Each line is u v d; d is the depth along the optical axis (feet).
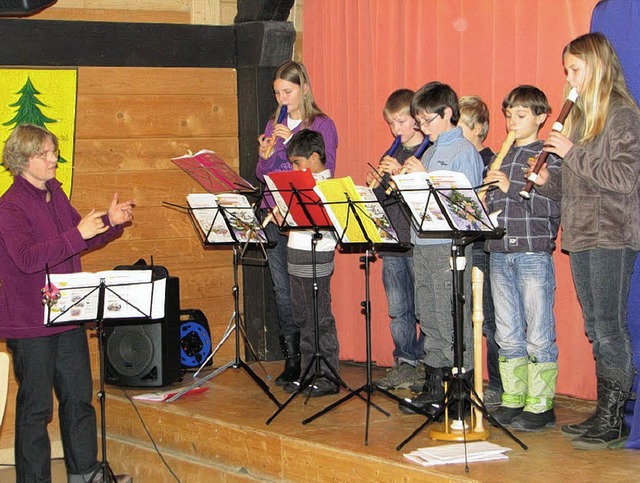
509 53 14.61
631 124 11.05
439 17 15.51
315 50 17.93
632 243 11.20
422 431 12.68
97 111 16.96
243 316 18.31
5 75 16.15
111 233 13.38
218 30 17.87
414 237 13.25
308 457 12.50
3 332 12.28
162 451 15.03
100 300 12.01
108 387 16.43
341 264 17.69
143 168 17.43
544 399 12.53
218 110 18.03
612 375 11.63
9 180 16.24
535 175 11.41
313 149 14.12
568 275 14.15
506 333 12.67
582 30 13.66
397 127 14.20
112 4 17.24
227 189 15.55
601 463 11.07
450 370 12.72
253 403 14.92
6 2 15.87
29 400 12.50
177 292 16.46
